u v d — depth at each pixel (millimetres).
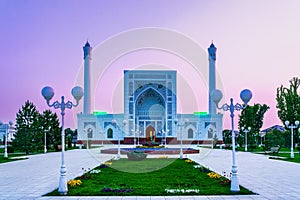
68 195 9680
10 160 23531
